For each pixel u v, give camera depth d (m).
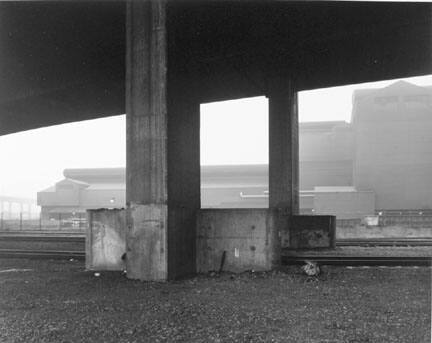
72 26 20.62
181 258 15.92
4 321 9.50
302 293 12.43
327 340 7.84
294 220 26.98
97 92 29.23
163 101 15.15
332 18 20.25
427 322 9.02
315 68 26.25
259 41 21.92
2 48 22.91
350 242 29.00
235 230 17.00
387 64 25.16
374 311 10.05
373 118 72.38
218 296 12.14
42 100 30.36
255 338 8.01
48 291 13.07
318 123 83.06
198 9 18.33
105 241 17.50
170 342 7.86
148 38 15.50
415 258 17.80
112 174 97.56
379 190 71.00
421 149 70.44
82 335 8.39
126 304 11.13
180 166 16.19
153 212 15.12
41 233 43.25
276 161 27.83
